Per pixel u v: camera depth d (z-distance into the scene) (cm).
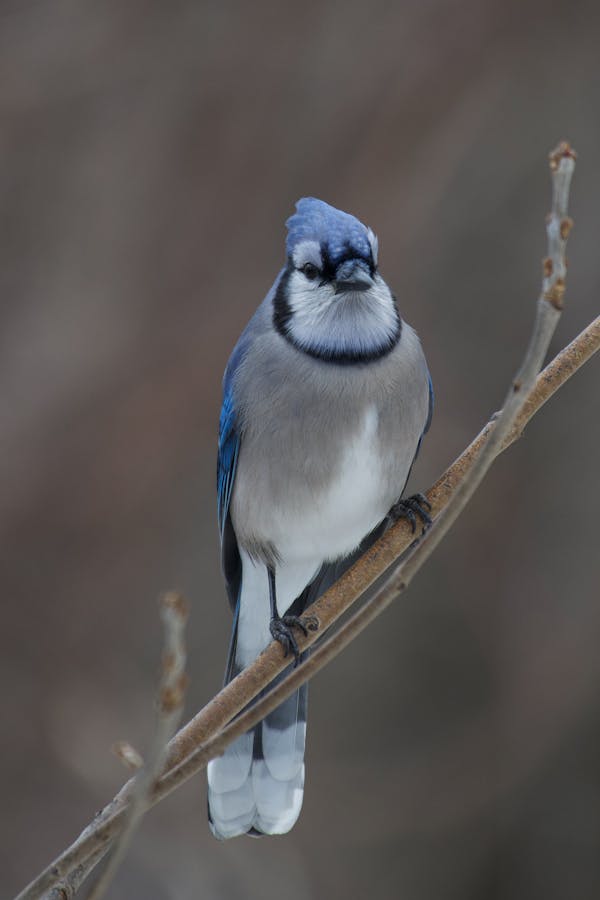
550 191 1303
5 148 1224
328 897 1170
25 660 1170
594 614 1230
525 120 1305
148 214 1205
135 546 1188
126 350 1177
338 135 1200
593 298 1273
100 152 1224
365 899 1177
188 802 1138
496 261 1297
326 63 1212
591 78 1297
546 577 1256
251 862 1144
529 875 1214
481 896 1211
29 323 1198
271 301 729
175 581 1209
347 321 691
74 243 1217
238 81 1209
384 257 1212
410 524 602
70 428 1165
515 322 1282
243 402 718
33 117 1223
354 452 698
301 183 1201
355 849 1200
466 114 1216
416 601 1266
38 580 1172
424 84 1205
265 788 678
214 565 1224
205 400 1170
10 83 1220
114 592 1189
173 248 1200
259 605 752
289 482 708
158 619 1205
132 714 1170
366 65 1205
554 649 1237
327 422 695
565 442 1269
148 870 1111
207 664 1220
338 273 691
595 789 1220
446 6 1208
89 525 1174
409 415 706
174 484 1184
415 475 1220
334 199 1202
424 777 1227
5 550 1163
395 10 1211
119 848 387
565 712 1228
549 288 420
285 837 1180
